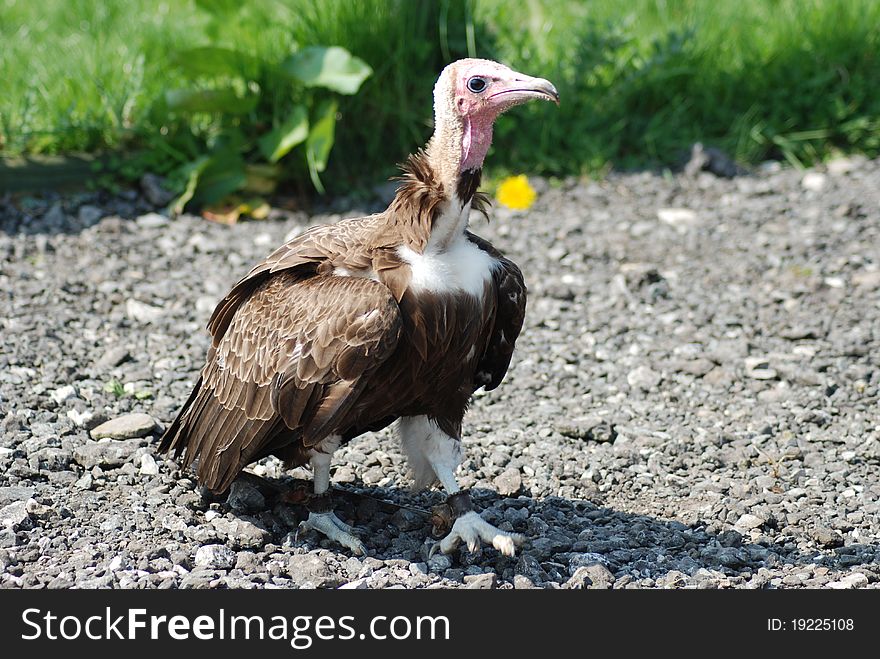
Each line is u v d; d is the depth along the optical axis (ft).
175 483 29.17
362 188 49.90
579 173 51.49
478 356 27.25
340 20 50.75
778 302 41.57
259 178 48.67
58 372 34.83
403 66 50.88
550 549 26.73
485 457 31.71
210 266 43.47
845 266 43.83
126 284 41.37
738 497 29.78
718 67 55.31
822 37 56.03
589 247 45.73
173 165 48.67
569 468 31.09
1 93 49.19
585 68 52.95
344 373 25.14
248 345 26.66
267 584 25.27
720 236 46.78
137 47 52.03
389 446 32.37
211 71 48.70
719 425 33.78
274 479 30.07
